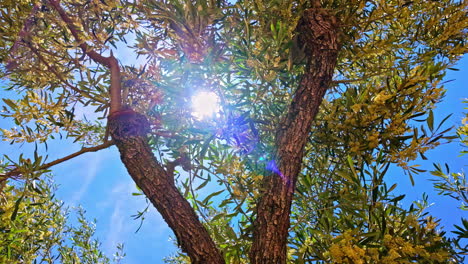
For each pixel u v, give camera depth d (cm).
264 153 197
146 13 190
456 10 205
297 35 185
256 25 192
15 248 244
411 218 163
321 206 186
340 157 197
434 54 207
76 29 199
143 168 152
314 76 176
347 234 154
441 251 152
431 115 163
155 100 205
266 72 185
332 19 190
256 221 157
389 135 179
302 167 218
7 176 164
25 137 204
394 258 145
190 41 170
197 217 153
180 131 198
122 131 158
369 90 191
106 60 192
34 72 219
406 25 226
